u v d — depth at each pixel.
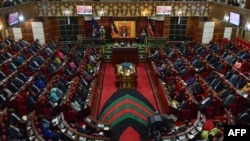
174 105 11.20
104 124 10.23
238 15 13.94
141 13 18.70
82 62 15.42
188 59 16.72
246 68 14.11
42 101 10.53
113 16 18.80
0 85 11.34
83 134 9.05
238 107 10.98
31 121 9.50
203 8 18.77
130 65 16.00
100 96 13.83
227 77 13.07
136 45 19.83
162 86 12.98
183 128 9.48
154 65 15.94
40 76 12.98
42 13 18.66
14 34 19.88
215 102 10.84
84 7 18.39
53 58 15.70
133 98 13.62
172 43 20.44
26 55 16.30
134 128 11.00
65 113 10.52
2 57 14.88
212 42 18.45
